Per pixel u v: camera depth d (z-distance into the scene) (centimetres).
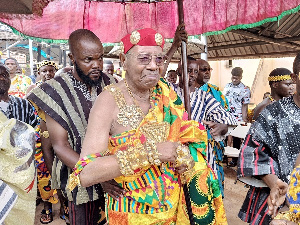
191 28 336
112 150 136
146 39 130
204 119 264
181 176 153
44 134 238
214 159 286
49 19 301
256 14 294
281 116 183
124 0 291
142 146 126
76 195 194
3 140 112
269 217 188
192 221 151
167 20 335
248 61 1324
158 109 142
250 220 204
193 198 152
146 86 135
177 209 153
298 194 116
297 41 822
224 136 262
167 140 140
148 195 140
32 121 303
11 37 854
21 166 120
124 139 133
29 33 294
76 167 127
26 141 124
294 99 183
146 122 136
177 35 214
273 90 358
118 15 327
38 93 192
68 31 314
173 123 142
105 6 322
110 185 146
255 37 765
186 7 334
